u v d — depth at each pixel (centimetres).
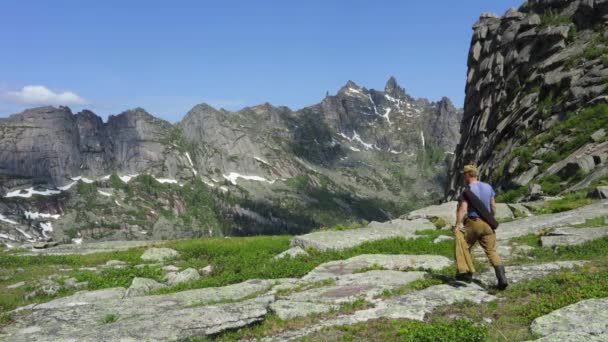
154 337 1123
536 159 5009
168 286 1964
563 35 6788
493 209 1401
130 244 3881
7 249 3784
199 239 3809
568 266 1545
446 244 2258
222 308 1312
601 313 1059
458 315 1196
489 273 1580
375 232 2684
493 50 8344
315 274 1777
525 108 6494
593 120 4834
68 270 2512
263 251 2627
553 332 1012
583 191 3488
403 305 1275
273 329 1196
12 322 1386
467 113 8862
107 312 1417
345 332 1126
